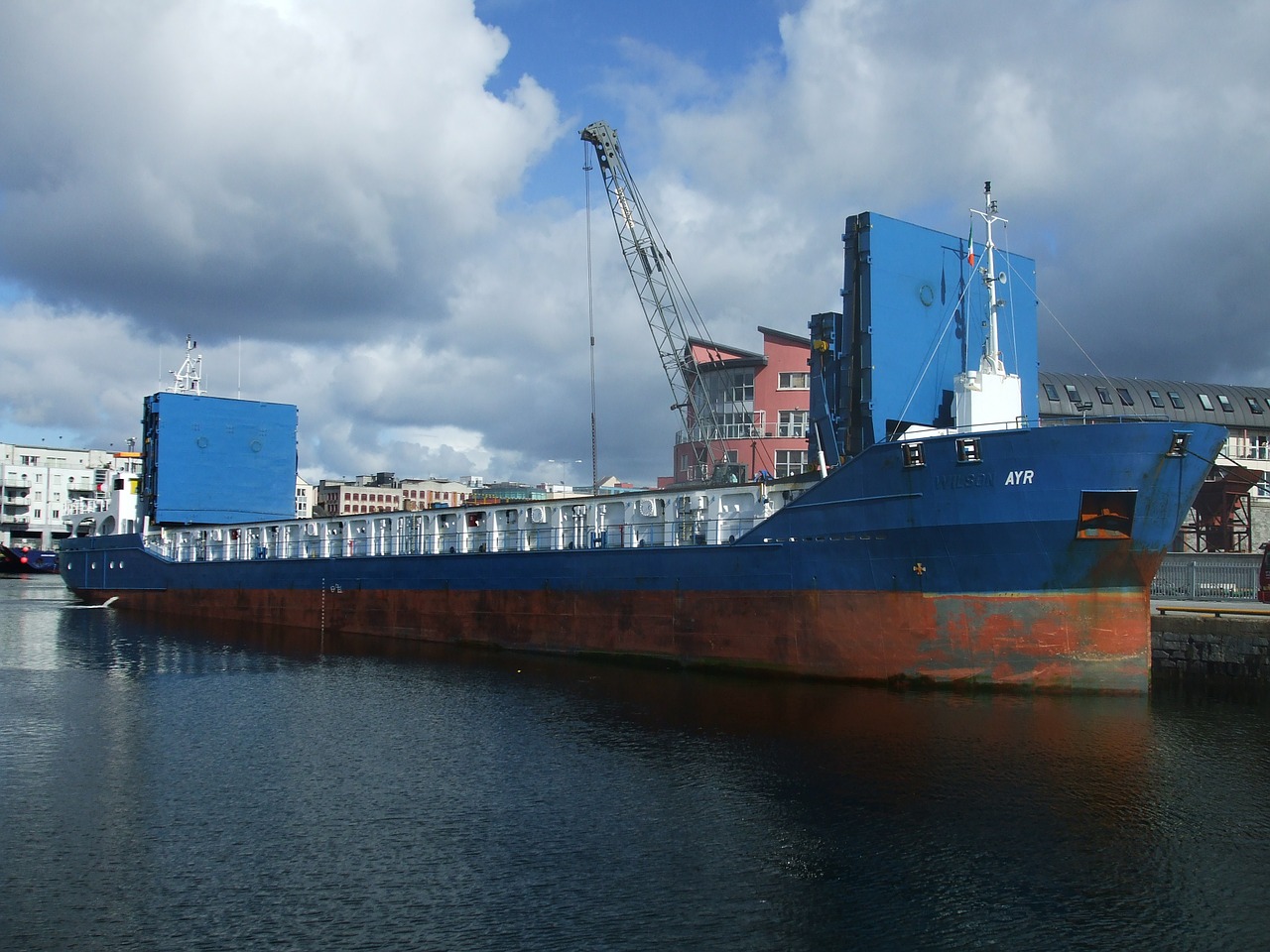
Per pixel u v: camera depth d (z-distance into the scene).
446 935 16.52
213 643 52.84
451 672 40.84
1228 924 17.11
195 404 73.25
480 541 54.00
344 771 25.75
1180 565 49.72
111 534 86.00
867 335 39.81
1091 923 17.11
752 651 38.16
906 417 40.19
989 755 26.34
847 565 35.53
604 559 43.16
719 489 42.22
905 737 28.14
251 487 75.06
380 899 17.84
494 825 21.55
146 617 69.12
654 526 44.59
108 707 34.22
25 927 16.84
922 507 33.50
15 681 39.72
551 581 45.41
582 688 36.41
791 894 18.08
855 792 23.52
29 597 89.81
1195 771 25.12
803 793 23.47
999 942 16.42
